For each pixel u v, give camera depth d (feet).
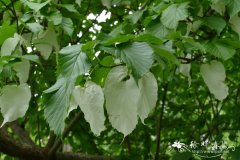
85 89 3.53
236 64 8.83
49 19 5.16
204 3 5.20
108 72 3.60
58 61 3.50
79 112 7.61
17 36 4.43
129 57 3.36
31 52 5.57
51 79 7.27
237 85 10.07
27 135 8.56
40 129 9.36
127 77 3.51
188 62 5.15
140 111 3.54
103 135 9.89
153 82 3.61
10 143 7.00
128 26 5.55
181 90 10.69
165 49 3.60
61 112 3.50
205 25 5.22
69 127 7.67
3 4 5.08
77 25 6.77
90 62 3.46
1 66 4.09
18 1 5.41
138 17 5.47
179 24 5.23
